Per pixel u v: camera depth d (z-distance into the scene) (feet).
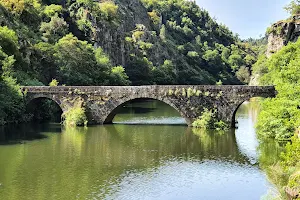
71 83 314.96
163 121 250.78
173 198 108.99
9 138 184.55
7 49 268.00
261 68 437.17
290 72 193.16
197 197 109.81
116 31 498.28
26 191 113.39
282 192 105.40
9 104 218.18
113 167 138.51
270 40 455.63
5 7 343.05
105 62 376.07
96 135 195.72
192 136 194.08
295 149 119.24
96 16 472.85
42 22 397.60
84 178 126.00
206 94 211.82
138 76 472.85
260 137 180.65
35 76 287.69
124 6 634.02
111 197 109.50
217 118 212.02
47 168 136.05
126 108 342.03
